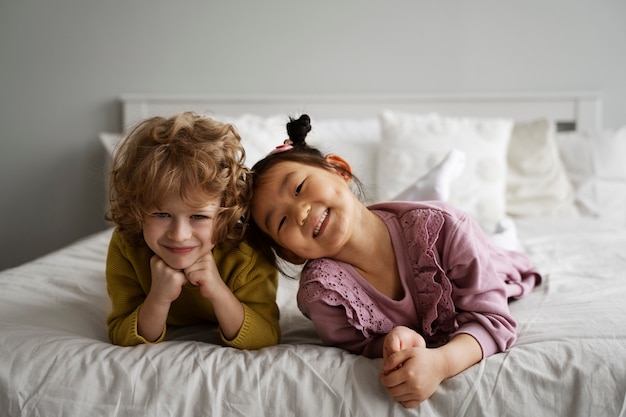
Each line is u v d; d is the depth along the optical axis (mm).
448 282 964
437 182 1459
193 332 1097
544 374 806
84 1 2627
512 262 1222
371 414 786
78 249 1614
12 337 924
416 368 775
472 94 2590
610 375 801
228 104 2627
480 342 876
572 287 1224
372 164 2209
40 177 2709
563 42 2615
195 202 876
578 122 2598
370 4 2623
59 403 819
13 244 2742
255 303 1030
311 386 812
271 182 989
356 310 948
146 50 2652
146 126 956
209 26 2639
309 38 2639
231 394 809
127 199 907
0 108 2680
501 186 2123
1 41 2645
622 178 2270
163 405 807
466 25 2619
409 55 2637
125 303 1020
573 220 2043
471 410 779
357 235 990
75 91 2672
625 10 2584
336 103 2619
